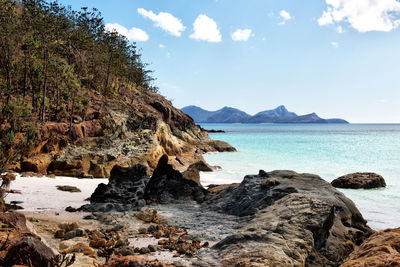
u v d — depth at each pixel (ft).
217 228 27.84
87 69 166.81
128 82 211.00
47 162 77.10
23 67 115.03
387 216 46.09
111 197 38.93
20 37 110.73
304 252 20.04
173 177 44.45
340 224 27.43
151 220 30.68
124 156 96.73
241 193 36.63
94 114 115.34
